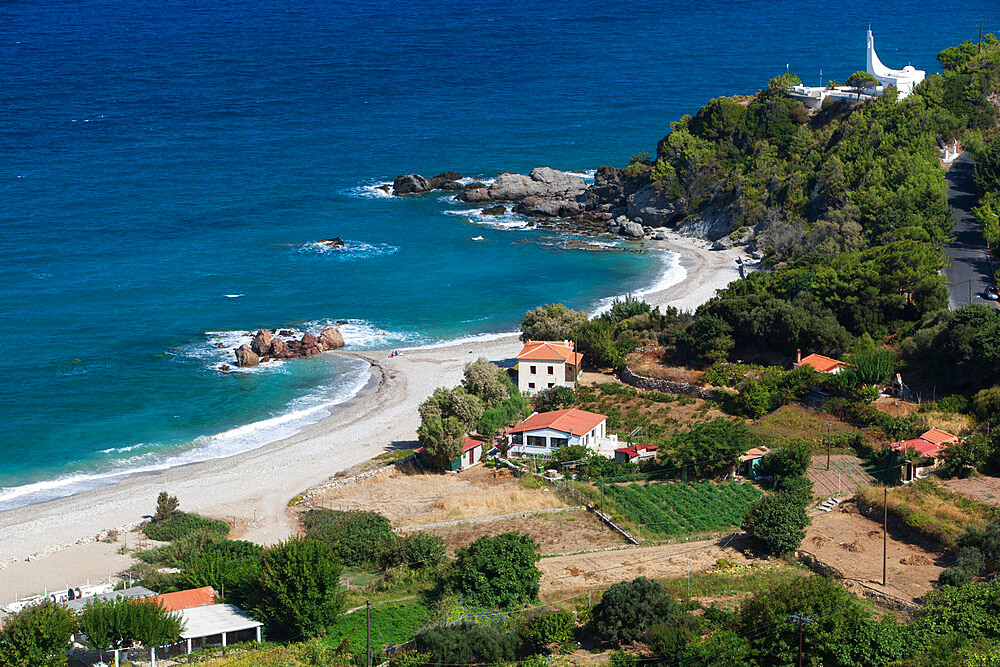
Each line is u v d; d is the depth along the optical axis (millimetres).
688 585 81188
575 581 85062
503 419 126812
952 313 126562
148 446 128875
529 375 135750
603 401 131375
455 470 118938
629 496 103188
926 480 97750
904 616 74125
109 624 75188
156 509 111688
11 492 117500
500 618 77812
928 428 108750
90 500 115125
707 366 137250
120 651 77062
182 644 78938
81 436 131125
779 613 70688
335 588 81250
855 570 82125
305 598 79438
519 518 102188
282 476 120312
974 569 79062
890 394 121688
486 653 72438
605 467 110812
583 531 97688
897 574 81188
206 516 109875
